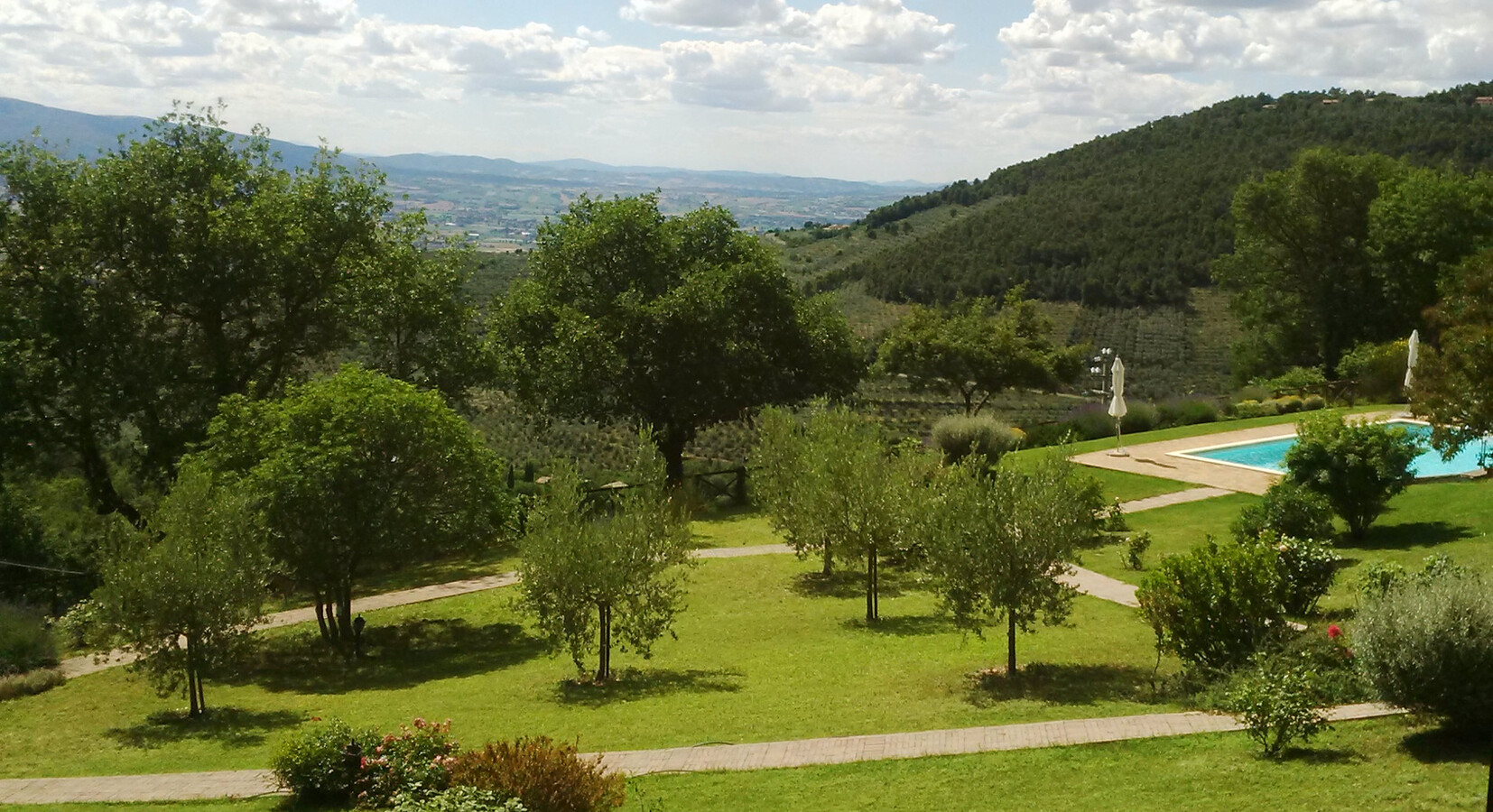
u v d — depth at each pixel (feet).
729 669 53.36
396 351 97.25
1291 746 33.14
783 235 374.43
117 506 95.76
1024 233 266.36
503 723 45.50
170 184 95.40
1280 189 159.12
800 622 63.52
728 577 76.33
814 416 80.23
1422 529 66.39
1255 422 120.57
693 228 121.60
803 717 42.75
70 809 36.73
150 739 48.37
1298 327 164.04
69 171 94.07
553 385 106.93
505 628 70.03
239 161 102.27
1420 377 56.39
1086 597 61.98
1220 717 37.86
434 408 66.33
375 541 63.52
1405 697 32.12
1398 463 64.85
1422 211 142.10
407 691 55.16
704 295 107.86
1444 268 136.15
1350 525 67.10
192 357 95.20
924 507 52.54
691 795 33.47
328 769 35.78
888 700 44.73
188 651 51.98
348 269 98.63
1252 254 165.78
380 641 68.54
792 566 79.10
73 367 88.53
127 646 51.62
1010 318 144.46
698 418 114.21
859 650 55.57
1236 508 81.56
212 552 52.65
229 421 68.13
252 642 54.54
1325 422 68.49
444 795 28.76
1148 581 45.34
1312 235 159.74
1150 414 124.67
